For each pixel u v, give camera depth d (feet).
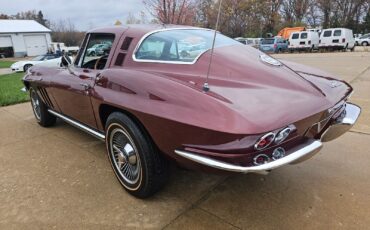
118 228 7.91
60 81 11.71
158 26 10.56
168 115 7.23
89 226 8.01
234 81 8.02
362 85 24.84
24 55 158.30
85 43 11.37
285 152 6.98
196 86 7.65
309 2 168.04
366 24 165.27
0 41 151.84
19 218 8.39
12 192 9.64
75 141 13.67
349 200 8.80
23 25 161.17
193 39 9.80
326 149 12.19
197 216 8.28
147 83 8.04
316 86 8.65
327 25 168.04
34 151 12.71
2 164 11.59
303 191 9.30
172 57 8.97
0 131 15.37
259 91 7.71
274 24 153.07
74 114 11.94
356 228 7.65
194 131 6.85
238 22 101.81
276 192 9.29
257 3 136.26
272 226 7.82
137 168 8.73
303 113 7.17
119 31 10.14
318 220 7.98
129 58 9.41
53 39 195.21
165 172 8.63
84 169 11.01
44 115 15.05
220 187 9.61
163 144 7.65
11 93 25.34
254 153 6.50
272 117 6.68
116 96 8.57
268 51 88.07
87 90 9.96
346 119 9.16
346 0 163.73
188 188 9.60
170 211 8.52
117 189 9.65
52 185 10.00
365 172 10.36
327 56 61.72
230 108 6.77
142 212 8.50
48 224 8.12
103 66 10.52
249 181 9.92
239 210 8.49
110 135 9.36
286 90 7.98
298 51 85.97
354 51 79.46
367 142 12.76
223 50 9.34
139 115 7.82
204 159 6.81
